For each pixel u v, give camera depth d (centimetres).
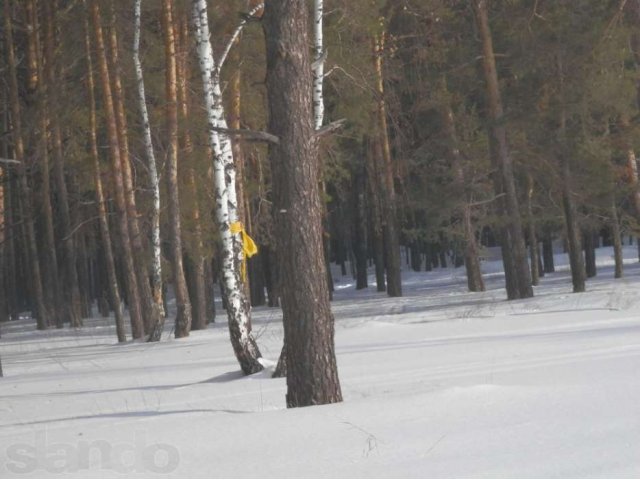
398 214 4953
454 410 860
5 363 2538
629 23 3119
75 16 3125
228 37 2505
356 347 1870
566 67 3266
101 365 2148
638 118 3409
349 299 5006
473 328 2117
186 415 1060
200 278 3362
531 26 3266
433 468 650
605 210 4072
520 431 750
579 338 1605
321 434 800
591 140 3372
